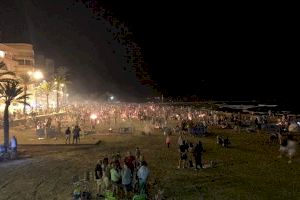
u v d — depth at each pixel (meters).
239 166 25.38
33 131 44.75
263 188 19.81
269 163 26.38
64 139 38.47
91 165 25.89
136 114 66.62
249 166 25.34
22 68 74.81
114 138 40.28
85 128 48.81
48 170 24.44
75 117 60.88
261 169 24.41
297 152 30.53
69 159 28.23
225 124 50.75
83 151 31.98
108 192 17.78
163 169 24.44
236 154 30.09
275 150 32.03
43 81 74.62
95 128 49.28
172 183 20.83
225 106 133.25
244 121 52.69
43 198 18.31
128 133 44.44
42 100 79.12
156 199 17.72
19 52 76.81
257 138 39.81
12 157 28.28
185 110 79.50
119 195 18.11
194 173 23.27
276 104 151.62
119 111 72.00
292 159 27.70
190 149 28.97
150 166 25.44
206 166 25.38
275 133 40.31
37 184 20.94
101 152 31.48
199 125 44.38
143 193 17.80
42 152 31.23
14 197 18.52
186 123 46.00
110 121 58.44
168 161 27.19
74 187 20.17
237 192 19.06
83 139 38.69
